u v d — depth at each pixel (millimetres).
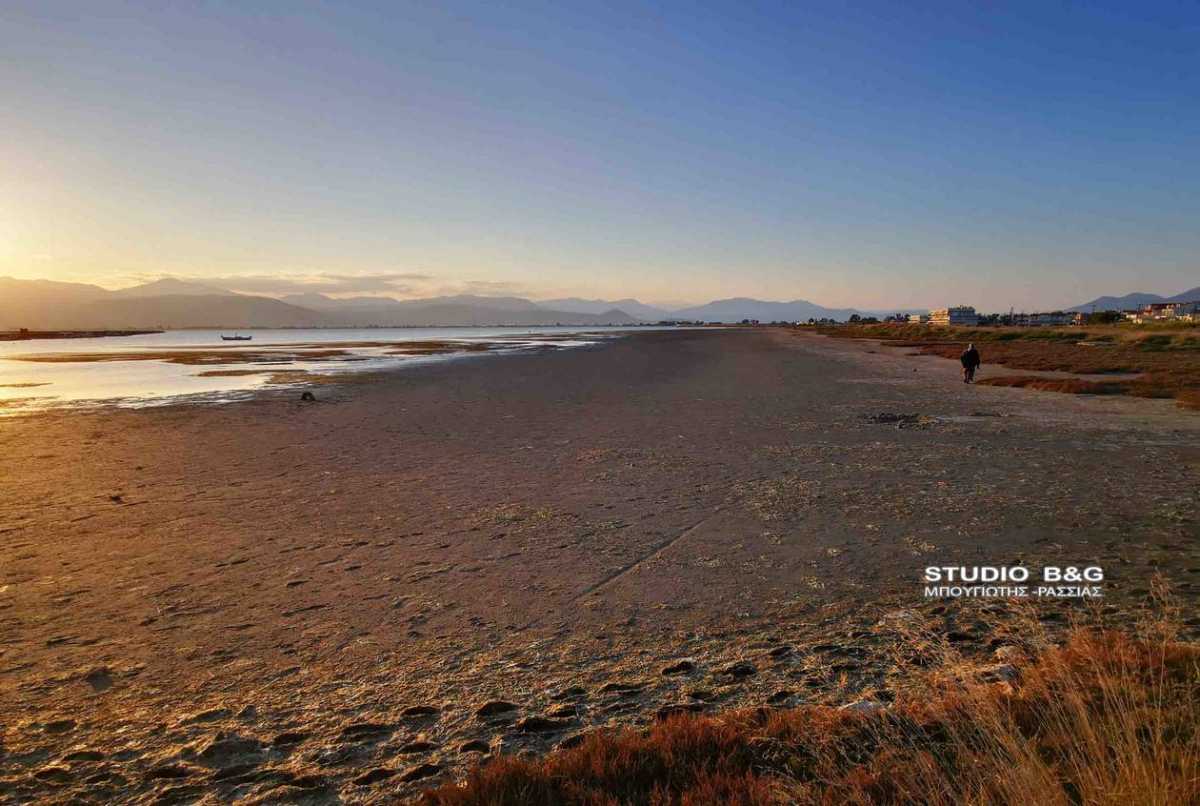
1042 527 8992
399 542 8984
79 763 4293
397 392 30562
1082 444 15508
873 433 17734
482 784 3553
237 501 11398
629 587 7184
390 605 6844
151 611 6824
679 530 9281
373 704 4922
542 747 4230
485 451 15789
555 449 15906
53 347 102438
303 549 8758
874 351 66188
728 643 5758
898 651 5395
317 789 3898
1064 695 3736
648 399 26953
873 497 10852
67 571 8062
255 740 4480
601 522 9758
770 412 22469
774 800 3291
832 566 7668
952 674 4484
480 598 6973
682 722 4148
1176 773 3008
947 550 8117
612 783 3572
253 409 24562
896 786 3303
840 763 3635
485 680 5230
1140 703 3771
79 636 6258
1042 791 2973
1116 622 5812
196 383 36625
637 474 13016
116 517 10461
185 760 4277
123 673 5531
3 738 4629
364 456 15367
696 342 101750
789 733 4016
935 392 28078
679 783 3555
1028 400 24656
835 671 5113
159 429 19938
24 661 5781
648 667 5355
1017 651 5184
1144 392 25297
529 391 30641
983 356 51656
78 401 28062
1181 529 8758
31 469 14258
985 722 3568
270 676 5414
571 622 6320
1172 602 6199
